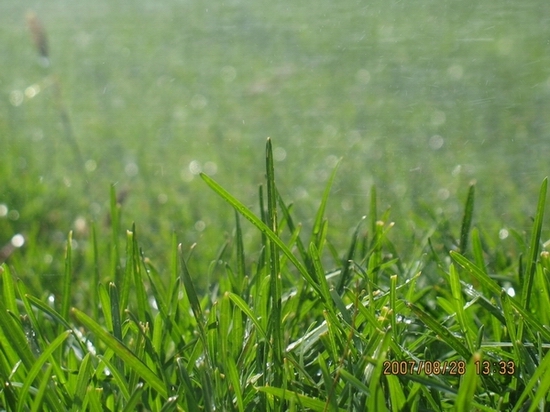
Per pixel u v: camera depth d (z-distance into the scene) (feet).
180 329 1.79
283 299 1.85
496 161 2.90
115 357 1.66
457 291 1.65
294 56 3.90
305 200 2.85
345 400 1.55
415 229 2.41
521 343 1.59
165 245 2.45
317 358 1.65
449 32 3.02
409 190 2.76
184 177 3.28
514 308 1.63
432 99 3.26
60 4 6.32
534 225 1.66
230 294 1.59
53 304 1.95
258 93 4.13
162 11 5.24
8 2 6.61
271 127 3.89
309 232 2.47
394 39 3.18
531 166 2.83
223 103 4.36
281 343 1.61
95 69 5.32
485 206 2.48
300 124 3.79
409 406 1.53
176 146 3.78
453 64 3.16
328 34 3.48
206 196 2.98
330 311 1.64
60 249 2.43
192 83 4.72
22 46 6.07
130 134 4.03
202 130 4.01
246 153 3.61
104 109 4.55
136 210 2.81
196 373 1.64
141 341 1.62
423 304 1.89
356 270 1.82
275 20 3.96
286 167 3.32
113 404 1.62
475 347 1.62
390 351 1.62
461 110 3.19
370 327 1.68
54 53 5.63
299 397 1.52
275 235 1.60
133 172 3.35
